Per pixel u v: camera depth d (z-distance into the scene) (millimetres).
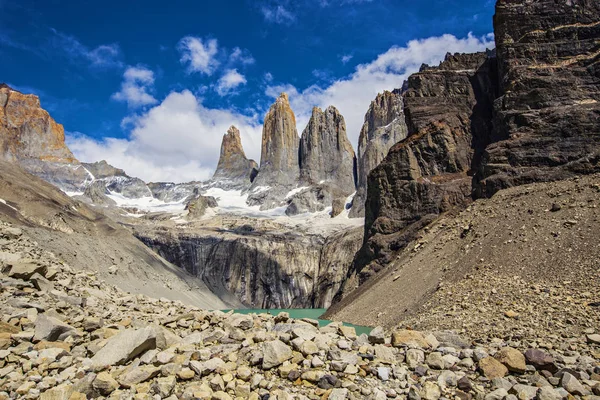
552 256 46188
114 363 15031
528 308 36094
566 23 89875
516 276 45500
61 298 20703
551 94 82562
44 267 22734
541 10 91562
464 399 13906
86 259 76688
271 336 16906
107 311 20766
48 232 76875
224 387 14156
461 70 114750
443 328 37312
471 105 109750
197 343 17094
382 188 108125
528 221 56000
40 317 16891
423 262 65562
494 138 88375
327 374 14391
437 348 17125
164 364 14852
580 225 49094
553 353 18141
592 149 72875
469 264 54156
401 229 101375
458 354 16656
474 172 100625
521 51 89500
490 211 65250
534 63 88250
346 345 16328
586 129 75188
